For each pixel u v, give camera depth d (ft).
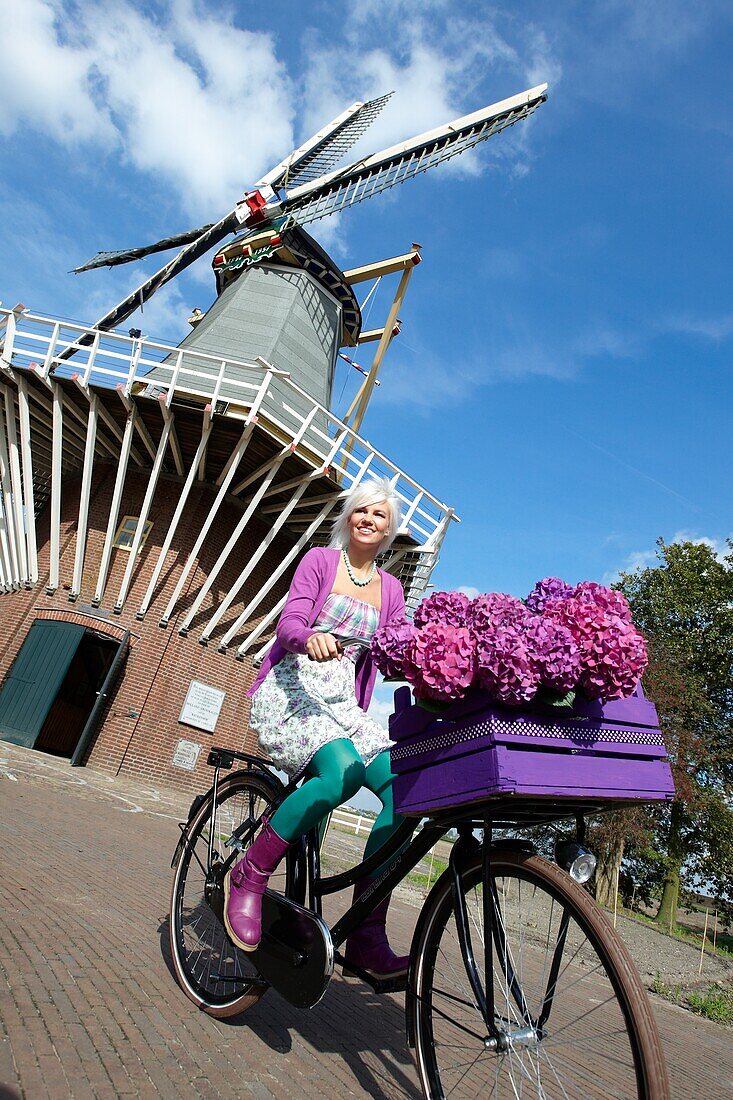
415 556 52.90
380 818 7.63
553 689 5.50
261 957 7.57
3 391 49.08
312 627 8.65
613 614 6.08
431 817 6.46
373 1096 7.17
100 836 21.93
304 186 70.13
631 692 5.78
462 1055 6.48
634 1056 4.84
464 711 5.82
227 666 53.52
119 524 55.06
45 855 16.11
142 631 50.52
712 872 72.74
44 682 47.52
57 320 46.37
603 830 55.47
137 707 48.70
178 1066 6.70
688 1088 11.89
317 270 66.69
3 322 46.37
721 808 66.95
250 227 69.82
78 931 10.31
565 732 5.65
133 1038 7.05
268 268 66.03
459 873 6.48
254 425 44.55
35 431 54.90
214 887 8.66
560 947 5.68
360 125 76.43
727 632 76.38
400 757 6.63
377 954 7.35
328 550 9.09
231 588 54.39
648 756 5.98
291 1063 7.54
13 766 34.19
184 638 51.67
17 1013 6.87
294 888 7.89
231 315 62.59
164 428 45.98
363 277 67.46
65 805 27.37
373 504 9.09
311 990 6.78
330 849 24.14
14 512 54.03
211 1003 8.35
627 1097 4.91
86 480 48.29
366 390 63.93
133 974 8.99
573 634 5.72
